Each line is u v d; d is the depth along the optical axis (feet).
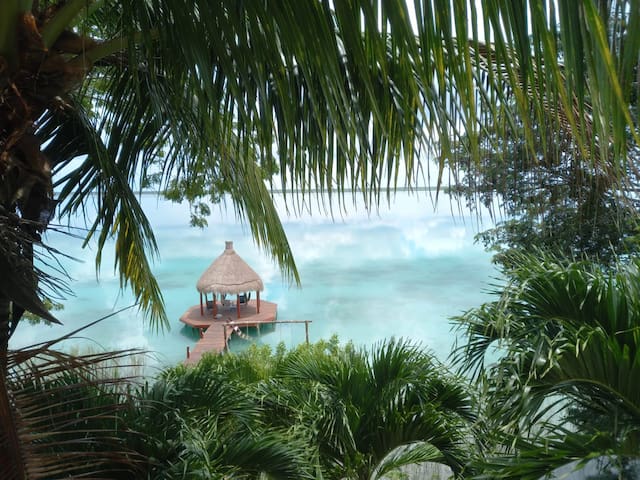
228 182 9.07
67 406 6.79
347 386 11.50
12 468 4.40
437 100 3.98
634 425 6.85
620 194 4.77
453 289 71.15
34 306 5.07
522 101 3.30
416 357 11.90
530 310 7.84
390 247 112.68
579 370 7.04
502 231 16.74
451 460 11.12
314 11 3.70
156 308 12.87
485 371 7.54
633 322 7.23
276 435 9.14
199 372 9.69
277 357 16.46
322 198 5.71
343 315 60.90
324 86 3.92
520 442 7.20
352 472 11.32
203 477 7.00
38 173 6.10
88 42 6.01
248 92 4.31
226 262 59.88
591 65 2.72
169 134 9.56
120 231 11.03
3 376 4.22
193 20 4.52
